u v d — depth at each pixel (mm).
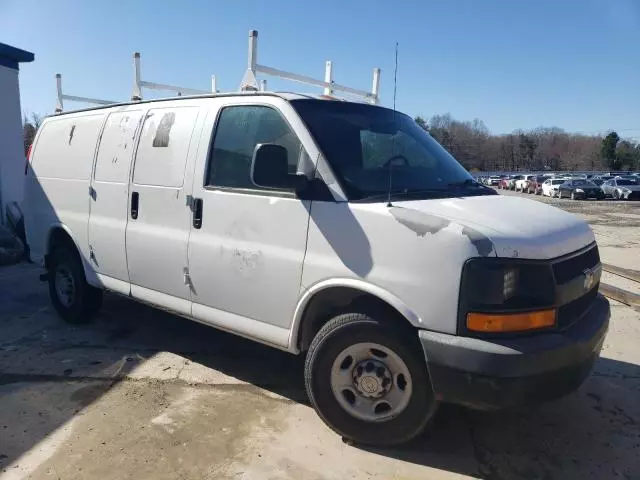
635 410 3895
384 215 3045
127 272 4582
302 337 3480
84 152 5043
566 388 2941
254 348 4949
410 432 3148
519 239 2848
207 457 3164
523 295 2812
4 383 4137
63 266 5441
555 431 3574
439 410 3797
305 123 3475
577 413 3830
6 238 8516
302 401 3910
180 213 4055
